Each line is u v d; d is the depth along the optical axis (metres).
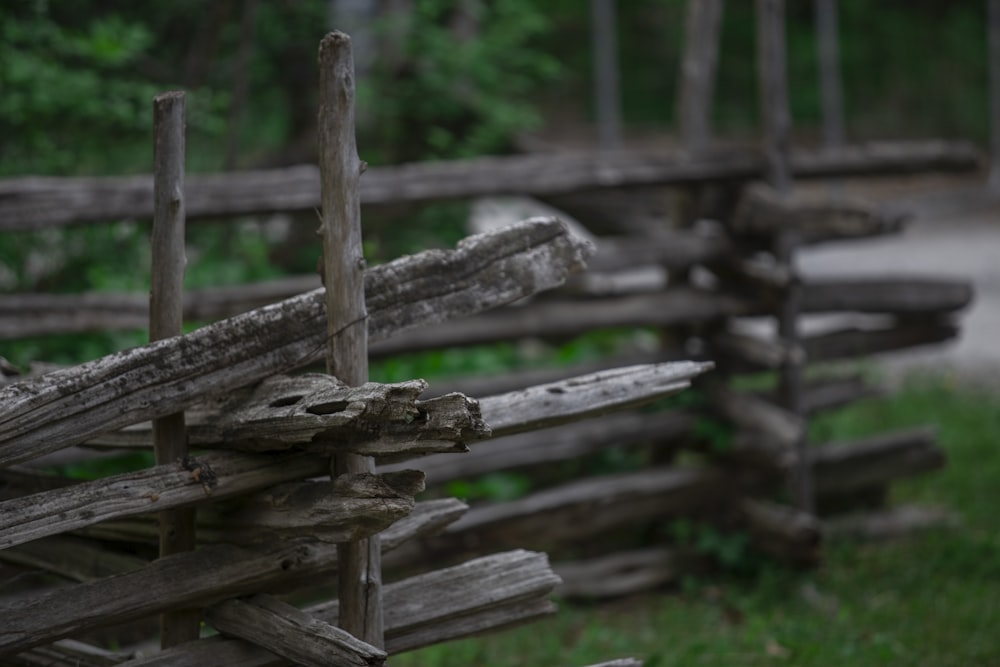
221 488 4.03
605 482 8.21
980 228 22.20
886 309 8.86
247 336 4.02
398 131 11.90
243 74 10.52
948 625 7.07
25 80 8.40
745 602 7.74
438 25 12.61
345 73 4.03
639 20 29.14
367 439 3.77
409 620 4.40
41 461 5.69
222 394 4.18
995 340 15.36
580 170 7.81
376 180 7.29
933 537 8.80
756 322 17.03
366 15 11.95
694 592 8.20
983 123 26.64
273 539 4.22
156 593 4.07
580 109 26.00
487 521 7.68
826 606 7.67
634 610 7.98
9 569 5.16
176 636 4.30
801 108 27.77
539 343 10.77
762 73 8.21
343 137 4.04
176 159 4.15
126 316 7.00
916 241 21.58
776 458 8.26
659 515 8.41
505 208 15.47
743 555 8.40
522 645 7.10
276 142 12.23
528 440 7.96
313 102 11.95
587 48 28.27
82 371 3.79
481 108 11.60
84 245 8.86
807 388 8.93
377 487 3.75
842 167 8.40
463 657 6.82
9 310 6.70
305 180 7.14
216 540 4.30
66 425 3.76
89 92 8.70
